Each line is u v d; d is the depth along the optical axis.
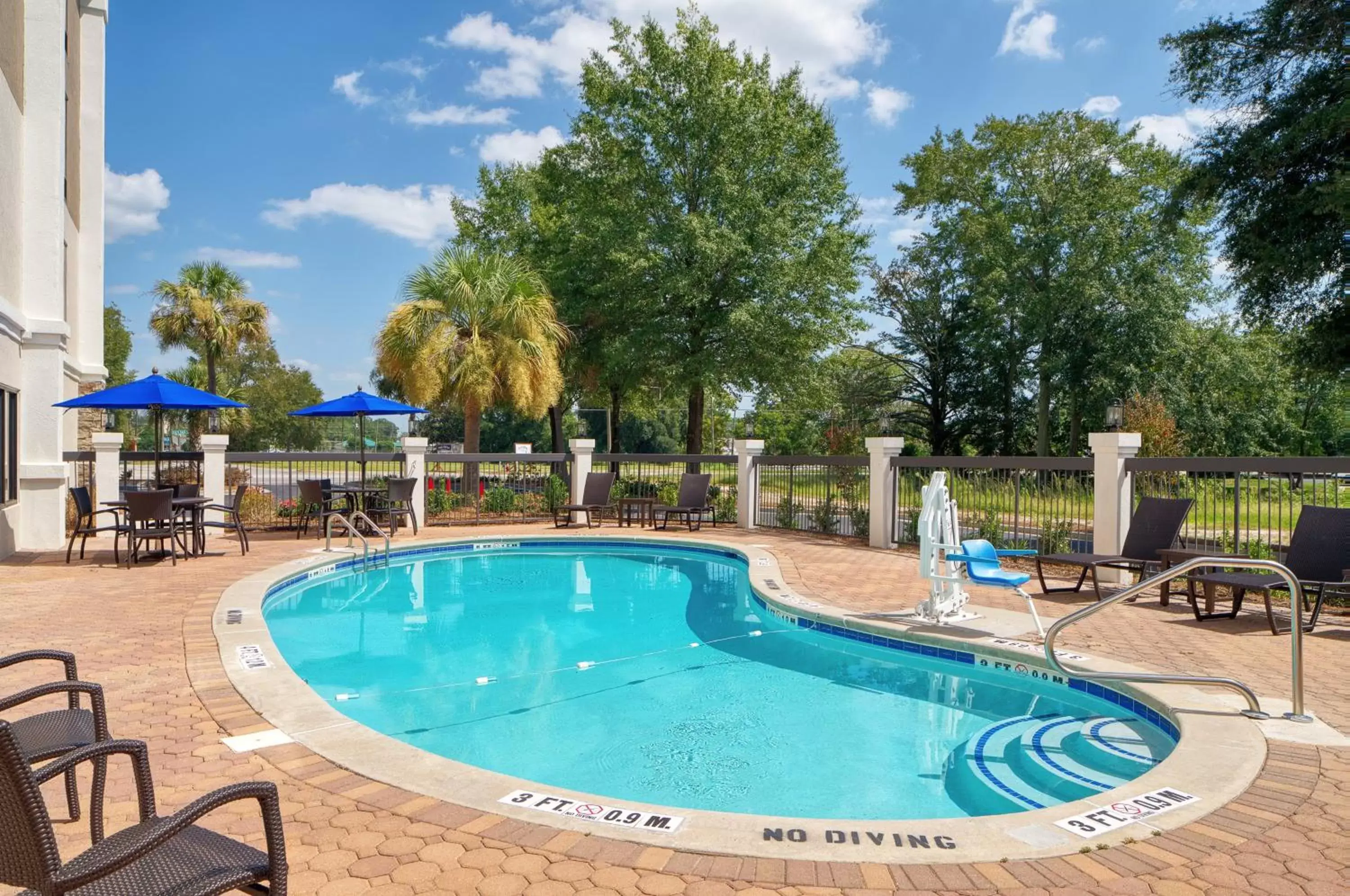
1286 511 9.73
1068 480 9.48
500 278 17.34
